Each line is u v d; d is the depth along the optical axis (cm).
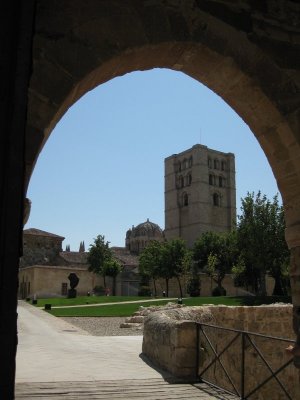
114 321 2455
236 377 1073
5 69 221
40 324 2088
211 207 8919
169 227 9275
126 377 838
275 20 489
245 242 4275
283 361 1147
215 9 455
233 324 1345
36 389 715
